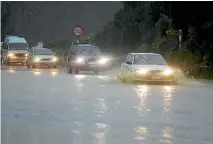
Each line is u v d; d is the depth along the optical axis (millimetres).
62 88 41531
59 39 150125
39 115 25500
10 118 24422
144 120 24109
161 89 41438
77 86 43656
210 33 62500
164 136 19875
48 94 36469
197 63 59531
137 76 45562
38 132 20500
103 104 30500
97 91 39062
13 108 28312
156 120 24156
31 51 81125
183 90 40781
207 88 42844
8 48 92938
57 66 85938
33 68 78750
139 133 20469
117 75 51281
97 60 62469
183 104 31047
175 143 18516
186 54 60281
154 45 76188
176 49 69250
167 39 72562
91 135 19922
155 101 32531
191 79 53375
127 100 32906
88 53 64625
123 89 41000
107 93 37500
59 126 22062
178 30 59812
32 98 33656
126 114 26125
